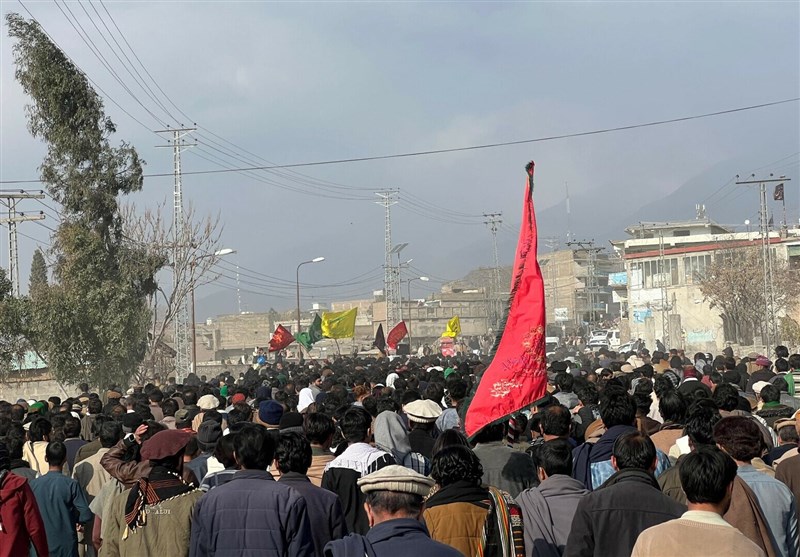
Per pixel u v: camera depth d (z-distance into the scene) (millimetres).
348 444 8453
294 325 118125
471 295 117312
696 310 82000
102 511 8367
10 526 7297
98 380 33562
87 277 33875
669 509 5758
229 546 5977
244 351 124125
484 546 5797
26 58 34469
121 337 33500
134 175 35969
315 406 10930
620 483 5883
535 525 6602
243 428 6328
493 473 7633
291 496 6078
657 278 85812
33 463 10883
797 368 19062
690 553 4488
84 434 14219
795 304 68750
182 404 17547
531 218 8281
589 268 117062
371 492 4645
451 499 5918
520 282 8141
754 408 13586
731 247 76875
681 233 99875
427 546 4430
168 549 6691
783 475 7414
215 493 6133
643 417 10055
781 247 75812
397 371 23344
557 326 116750
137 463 7453
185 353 46094
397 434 8930
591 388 11523
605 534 5766
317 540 6664
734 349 63000
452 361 37500
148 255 37219
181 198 43000
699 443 7293
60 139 34781
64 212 35281
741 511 5953
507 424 10266
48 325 32906
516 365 7988
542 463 6848
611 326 112875
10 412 14328
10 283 36125
